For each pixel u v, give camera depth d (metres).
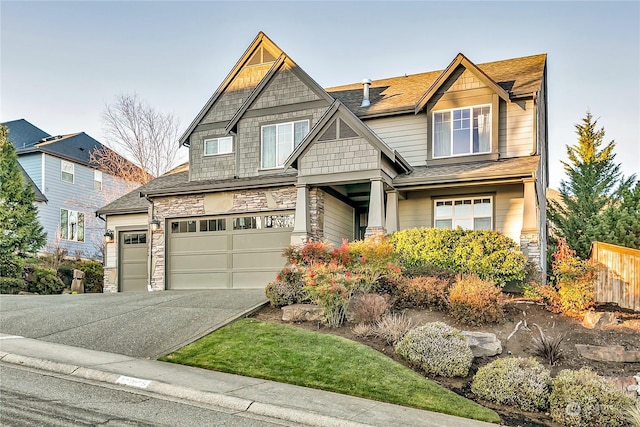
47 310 12.41
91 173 32.75
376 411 6.95
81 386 7.34
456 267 13.04
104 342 9.79
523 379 7.83
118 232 20.56
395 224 15.13
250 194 16.72
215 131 19.02
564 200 27.48
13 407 6.15
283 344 9.51
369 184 16.09
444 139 16.36
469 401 7.70
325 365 8.62
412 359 8.88
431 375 8.68
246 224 16.78
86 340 9.90
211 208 17.20
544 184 20.28
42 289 21.84
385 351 9.44
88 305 13.03
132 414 6.26
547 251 22.56
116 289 20.23
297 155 15.16
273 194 16.41
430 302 11.26
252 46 18.81
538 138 17.02
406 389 7.89
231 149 18.67
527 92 15.46
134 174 35.56
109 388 7.35
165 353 9.19
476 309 10.41
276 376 8.24
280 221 16.31
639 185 22.42
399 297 11.52
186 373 8.11
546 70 20.44
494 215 15.34
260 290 14.65
